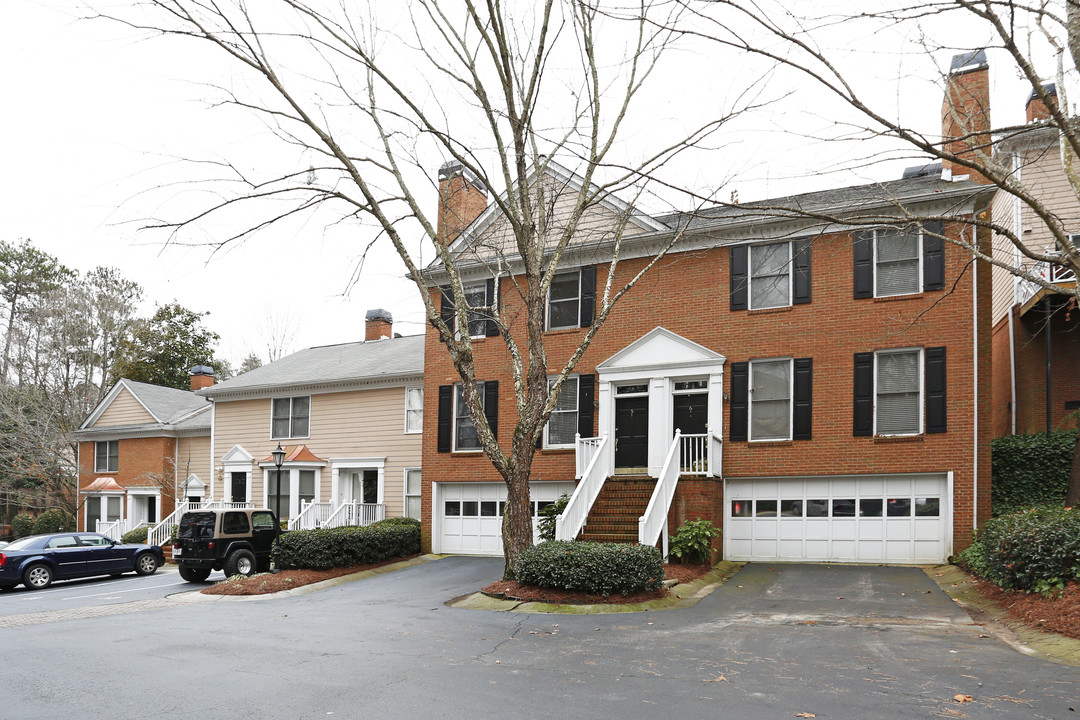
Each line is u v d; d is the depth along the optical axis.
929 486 16.05
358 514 24.14
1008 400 19.84
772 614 11.38
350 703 6.67
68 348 43.41
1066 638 8.62
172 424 30.89
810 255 17.36
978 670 7.69
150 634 10.43
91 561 20.58
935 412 15.86
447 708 6.49
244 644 9.53
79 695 7.07
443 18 13.25
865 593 12.95
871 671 7.71
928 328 16.08
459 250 21.27
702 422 18.42
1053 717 6.11
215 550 18.50
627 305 19.41
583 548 12.83
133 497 31.48
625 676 7.61
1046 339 17.97
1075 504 15.27
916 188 16.75
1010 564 11.25
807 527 17.05
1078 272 8.70
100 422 33.66
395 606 13.14
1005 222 20.22
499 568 18.17
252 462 27.80
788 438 17.31
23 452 34.06
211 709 6.55
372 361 27.52
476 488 21.47
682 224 18.55
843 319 16.91
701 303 18.48
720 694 6.89
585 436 19.48
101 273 47.44
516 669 7.95
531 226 14.05
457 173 17.05
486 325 21.41
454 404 21.81
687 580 14.17
